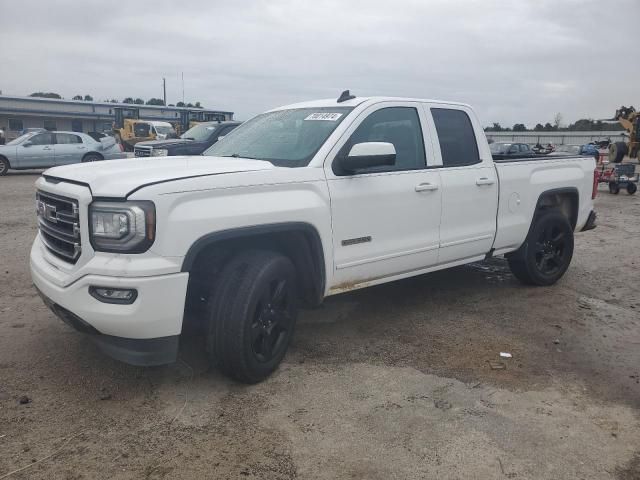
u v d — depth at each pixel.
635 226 11.10
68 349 4.32
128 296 3.21
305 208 3.90
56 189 3.58
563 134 65.31
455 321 5.20
